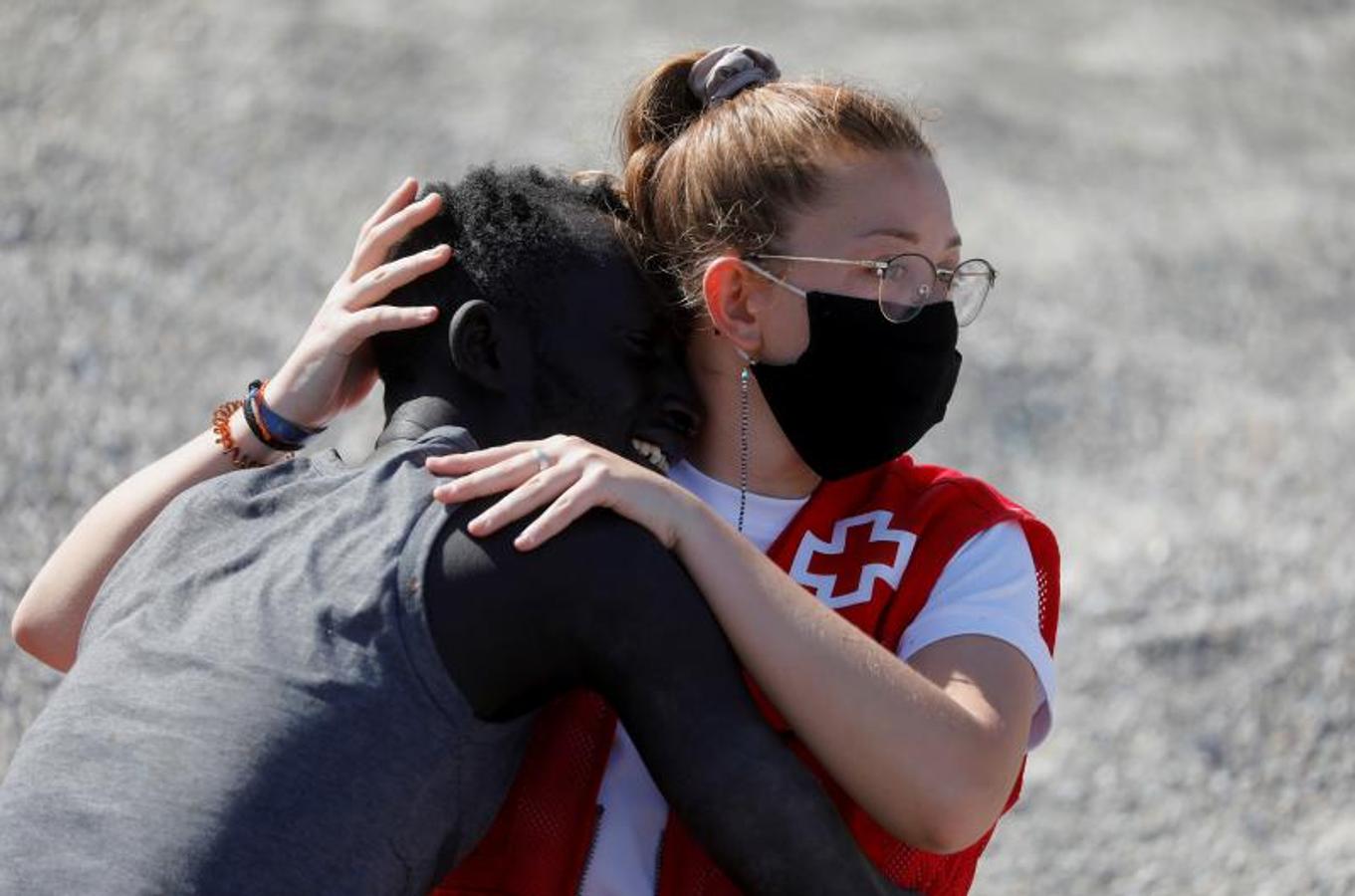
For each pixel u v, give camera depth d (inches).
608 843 294.0
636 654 268.1
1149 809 666.2
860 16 1584.6
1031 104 1457.9
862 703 272.4
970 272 322.3
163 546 292.7
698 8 1529.3
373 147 1182.3
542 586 267.9
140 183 1071.6
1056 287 1144.2
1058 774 684.7
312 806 260.4
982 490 310.5
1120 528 874.1
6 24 1269.7
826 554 306.7
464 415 295.1
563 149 1185.4
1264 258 1229.7
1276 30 1720.0
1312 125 1515.7
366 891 263.7
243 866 257.0
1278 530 872.3
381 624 267.4
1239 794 675.4
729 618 274.4
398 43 1357.0
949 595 297.7
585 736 297.0
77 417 820.0
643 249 317.1
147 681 272.7
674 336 314.7
